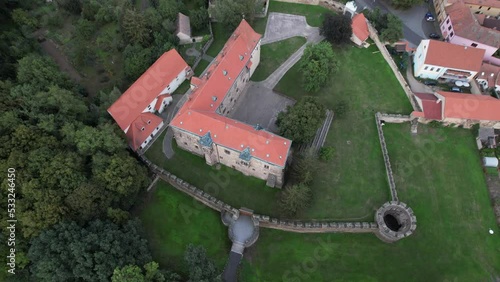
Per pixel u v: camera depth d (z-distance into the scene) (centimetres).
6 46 8569
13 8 10094
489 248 7350
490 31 9569
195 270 5891
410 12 11100
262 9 10281
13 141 6494
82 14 10094
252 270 6906
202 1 10531
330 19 9512
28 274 6116
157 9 9944
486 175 8206
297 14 10638
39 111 7062
